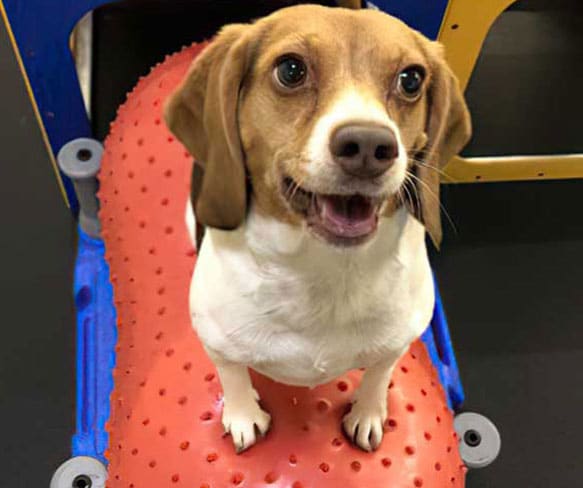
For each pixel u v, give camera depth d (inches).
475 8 64.4
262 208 37.6
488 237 83.4
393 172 32.9
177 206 59.8
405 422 51.8
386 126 31.8
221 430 50.0
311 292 39.4
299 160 33.8
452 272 81.1
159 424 51.3
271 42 35.3
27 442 69.2
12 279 78.2
